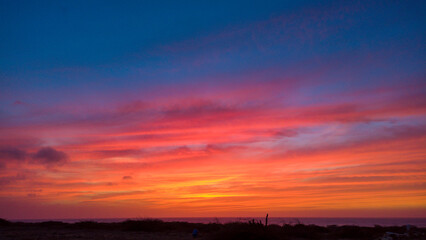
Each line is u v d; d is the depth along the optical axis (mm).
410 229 41938
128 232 37125
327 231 40344
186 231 38906
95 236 29797
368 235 34812
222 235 22406
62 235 30406
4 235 29406
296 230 32594
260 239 21812
